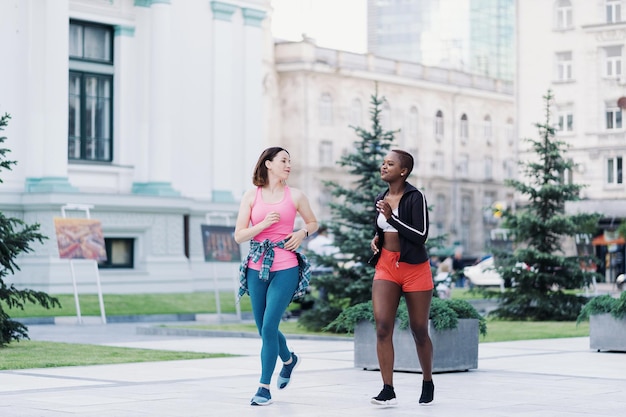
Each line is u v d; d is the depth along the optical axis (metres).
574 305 28.05
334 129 76.06
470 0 126.25
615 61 57.44
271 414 9.61
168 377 12.89
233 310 34.12
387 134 22.78
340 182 76.12
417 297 10.30
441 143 82.44
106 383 12.18
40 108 35.22
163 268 37.31
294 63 74.31
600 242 57.50
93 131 37.34
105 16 37.22
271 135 74.25
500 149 87.81
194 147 39.91
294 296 10.34
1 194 34.22
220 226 31.22
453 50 126.50
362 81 77.31
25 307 30.41
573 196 28.95
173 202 37.72
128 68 37.91
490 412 9.83
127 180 37.81
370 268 22.25
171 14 38.84
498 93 87.06
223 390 11.43
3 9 34.75
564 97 58.59
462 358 13.85
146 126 38.00
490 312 28.66
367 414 9.64
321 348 18.39
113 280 35.69
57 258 34.25
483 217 85.75
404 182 10.42
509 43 128.12
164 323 29.16
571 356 16.34
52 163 35.09
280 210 10.30
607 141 57.38
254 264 10.28
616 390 11.65
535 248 28.75
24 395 10.96
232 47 41.12
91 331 25.52
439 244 23.16
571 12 58.41
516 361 15.41
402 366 13.59
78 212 35.19
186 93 39.69
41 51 35.31
